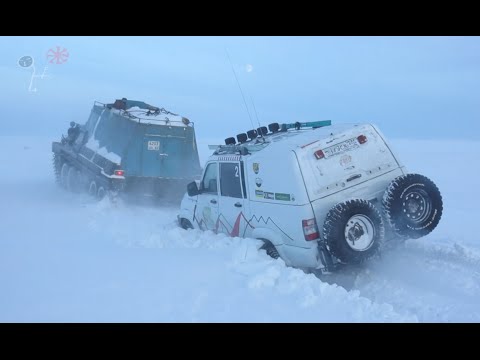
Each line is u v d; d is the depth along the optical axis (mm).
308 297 5574
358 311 5402
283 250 7137
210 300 5422
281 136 8211
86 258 6926
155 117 14383
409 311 5883
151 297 5414
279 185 7113
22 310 4961
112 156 14039
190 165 14461
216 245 7711
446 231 12055
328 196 6895
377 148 7305
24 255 7020
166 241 8336
